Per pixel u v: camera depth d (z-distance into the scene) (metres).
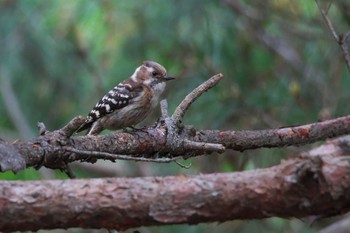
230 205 4.90
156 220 4.92
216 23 13.39
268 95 12.62
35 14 15.83
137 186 4.95
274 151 11.98
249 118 12.82
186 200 4.91
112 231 5.36
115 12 15.18
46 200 4.89
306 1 14.46
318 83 13.04
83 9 15.59
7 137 18.16
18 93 16.12
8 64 15.62
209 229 13.84
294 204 4.82
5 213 4.86
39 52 15.88
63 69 16.08
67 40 15.94
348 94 12.59
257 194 4.87
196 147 7.15
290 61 14.29
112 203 4.91
